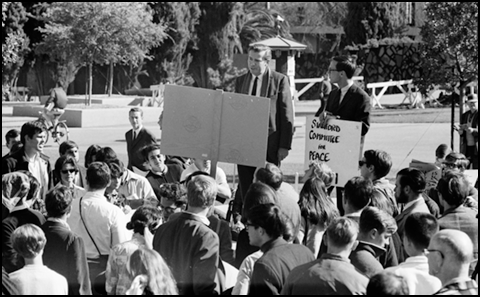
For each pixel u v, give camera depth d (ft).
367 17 119.65
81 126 84.79
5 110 97.55
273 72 29.94
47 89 118.21
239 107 23.58
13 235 16.30
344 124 28.02
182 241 17.57
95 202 20.62
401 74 120.78
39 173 27.89
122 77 124.77
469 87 60.18
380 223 17.10
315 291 14.98
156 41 110.01
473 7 55.01
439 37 56.29
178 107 23.72
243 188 29.63
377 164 23.91
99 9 96.68
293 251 16.34
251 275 16.96
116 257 18.07
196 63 129.90
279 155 30.04
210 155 23.82
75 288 17.85
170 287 15.15
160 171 30.42
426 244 16.71
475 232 20.58
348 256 16.56
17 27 107.96
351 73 28.94
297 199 22.62
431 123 77.71
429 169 30.99
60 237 17.84
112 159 26.50
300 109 104.06
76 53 98.12
